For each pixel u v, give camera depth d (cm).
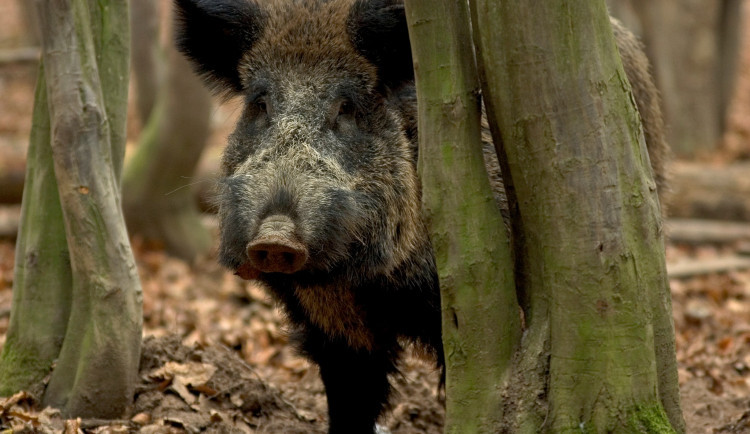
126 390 873
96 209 855
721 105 2944
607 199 624
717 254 1994
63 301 895
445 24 648
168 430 829
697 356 1211
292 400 1032
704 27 2867
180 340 972
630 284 629
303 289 821
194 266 1833
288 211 710
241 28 834
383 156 787
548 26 617
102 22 902
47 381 880
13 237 2000
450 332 677
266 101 788
